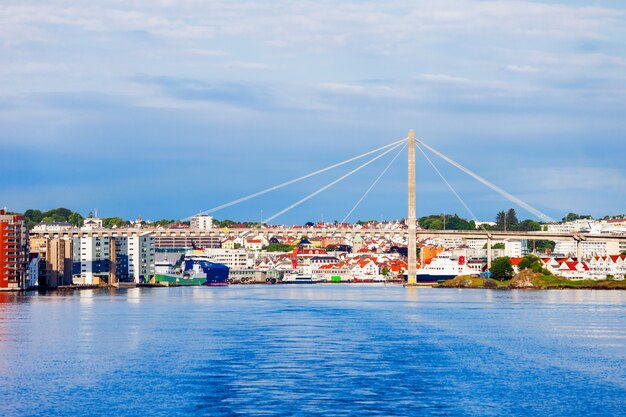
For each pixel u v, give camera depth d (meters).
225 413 114.75
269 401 121.12
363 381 135.00
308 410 116.19
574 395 126.44
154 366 148.75
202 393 126.44
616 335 195.12
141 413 115.25
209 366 148.38
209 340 183.38
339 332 199.62
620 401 122.75
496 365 150.62
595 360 156.88
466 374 141.62
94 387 131.25
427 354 162.88
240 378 137.25
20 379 137.75
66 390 129.38
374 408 117.44
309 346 173.25
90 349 170.12
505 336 192.50
